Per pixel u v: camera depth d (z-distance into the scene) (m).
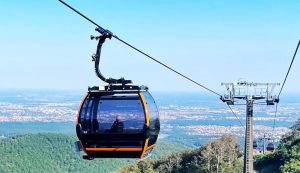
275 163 94.19
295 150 91.56
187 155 109.38
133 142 13.26
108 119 13.35
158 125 14.09
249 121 40.62
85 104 13.54
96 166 188.00
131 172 118.56
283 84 33.09
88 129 13.39
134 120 13.24
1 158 183.62
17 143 196.62
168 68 19.48
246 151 39.94
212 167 95.94
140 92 13.52
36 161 188.12
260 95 41.09
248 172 39.59
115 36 13.02
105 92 13.55
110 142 13.34
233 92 41.19
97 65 12.85
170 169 109.12
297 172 82.56
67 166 190.75
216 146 99.25
